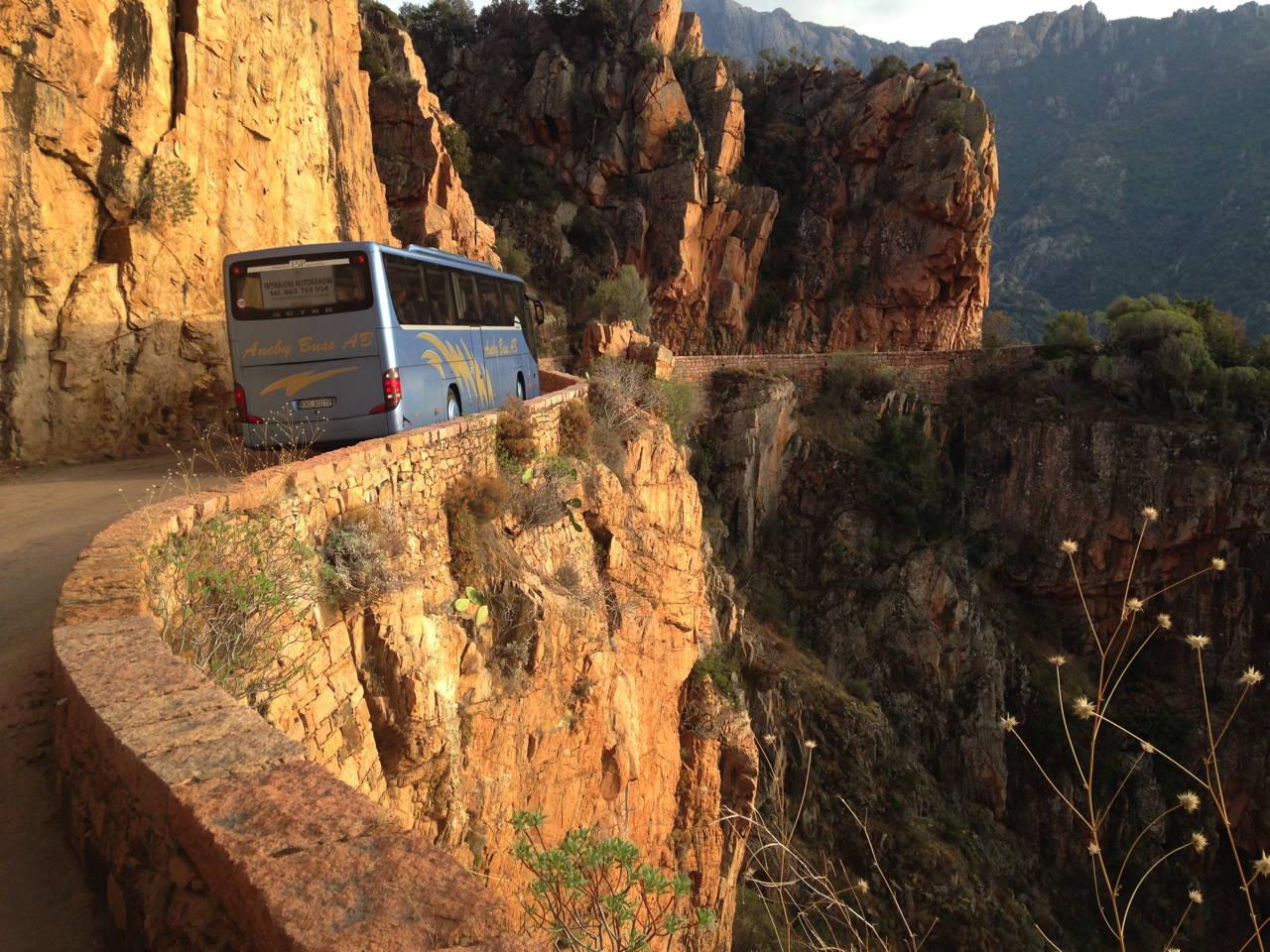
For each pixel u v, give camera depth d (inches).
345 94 928.9
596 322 1043.3
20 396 495.8
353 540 310.0
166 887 102.8
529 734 417.4
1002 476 1720.0
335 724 277.7
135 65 570.6
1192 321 1764.3
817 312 2132.1
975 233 2058.3
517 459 503.5
